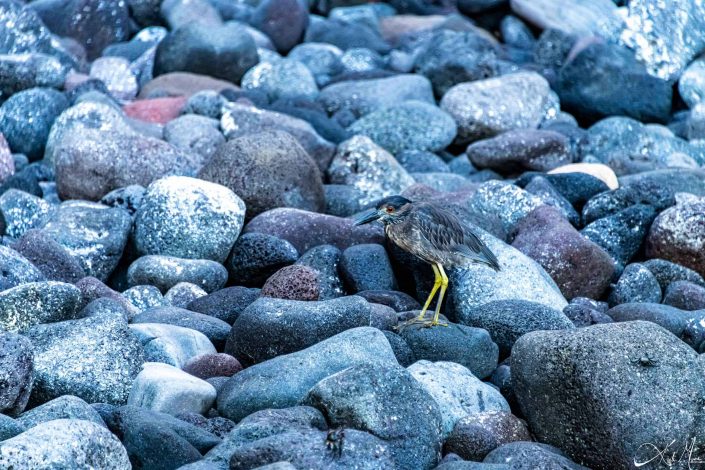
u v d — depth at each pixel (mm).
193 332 11227
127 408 8984
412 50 30188
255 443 8141
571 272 14094
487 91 21891
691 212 15008
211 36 25078
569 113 24719
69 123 18906
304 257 13758
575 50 25000
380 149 18062
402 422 8711
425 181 18109
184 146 18844
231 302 12523
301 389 9492
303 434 8281
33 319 10992
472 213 14766
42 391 9820
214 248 14430
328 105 23156
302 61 27688
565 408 9180
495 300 12234
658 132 21672
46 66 22516
